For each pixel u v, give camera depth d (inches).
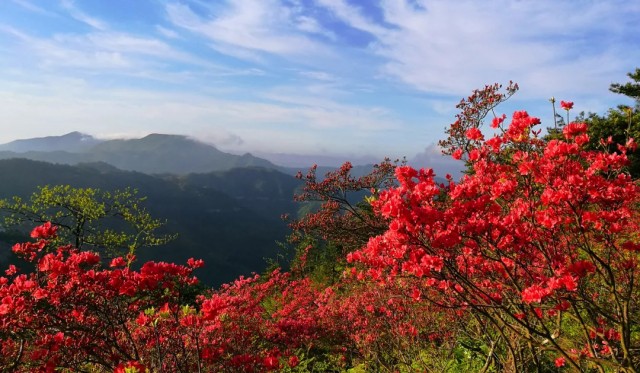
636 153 442.9
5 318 150.1
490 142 143.6
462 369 218.1
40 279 165.9
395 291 227.9
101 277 164.6
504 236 126.1
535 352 161.9
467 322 217.5
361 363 266.4
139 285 170.6
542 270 149.3
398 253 120.8
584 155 139.3
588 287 166.7
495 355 187.9
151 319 157.3
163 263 183.0
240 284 479.5
